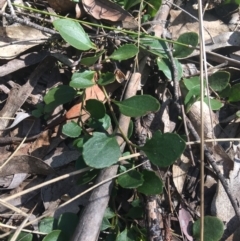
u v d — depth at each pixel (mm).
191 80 239
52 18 254
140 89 238
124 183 196
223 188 219
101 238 210
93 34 244
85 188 219
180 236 215
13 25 245
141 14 255
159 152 192
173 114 236
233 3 270
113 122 227
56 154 227
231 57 261
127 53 220
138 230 204
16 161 221
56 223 205
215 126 237
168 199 220
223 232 201
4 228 212
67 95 217
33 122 234
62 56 239
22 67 240
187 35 235
